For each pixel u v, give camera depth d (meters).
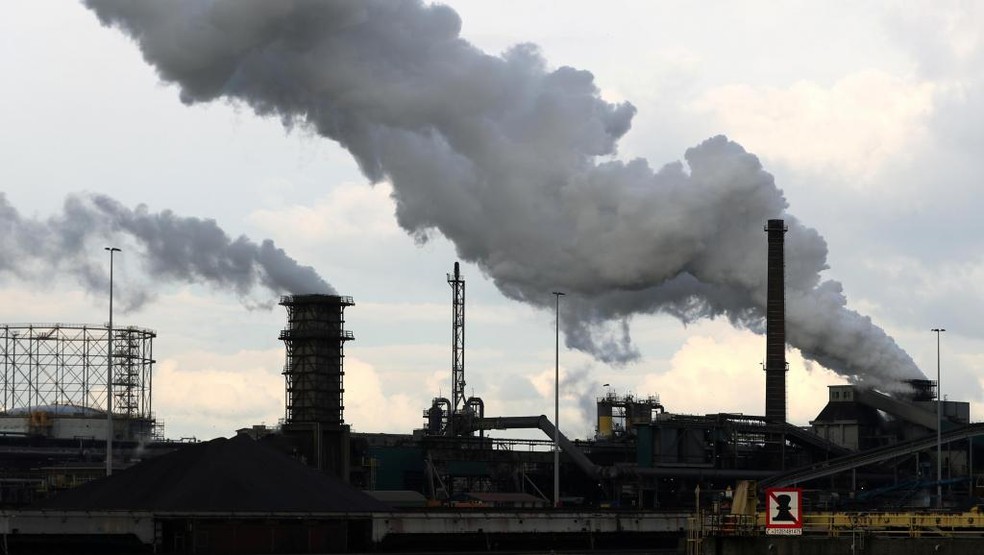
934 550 159.25
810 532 167.75
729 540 167.75
